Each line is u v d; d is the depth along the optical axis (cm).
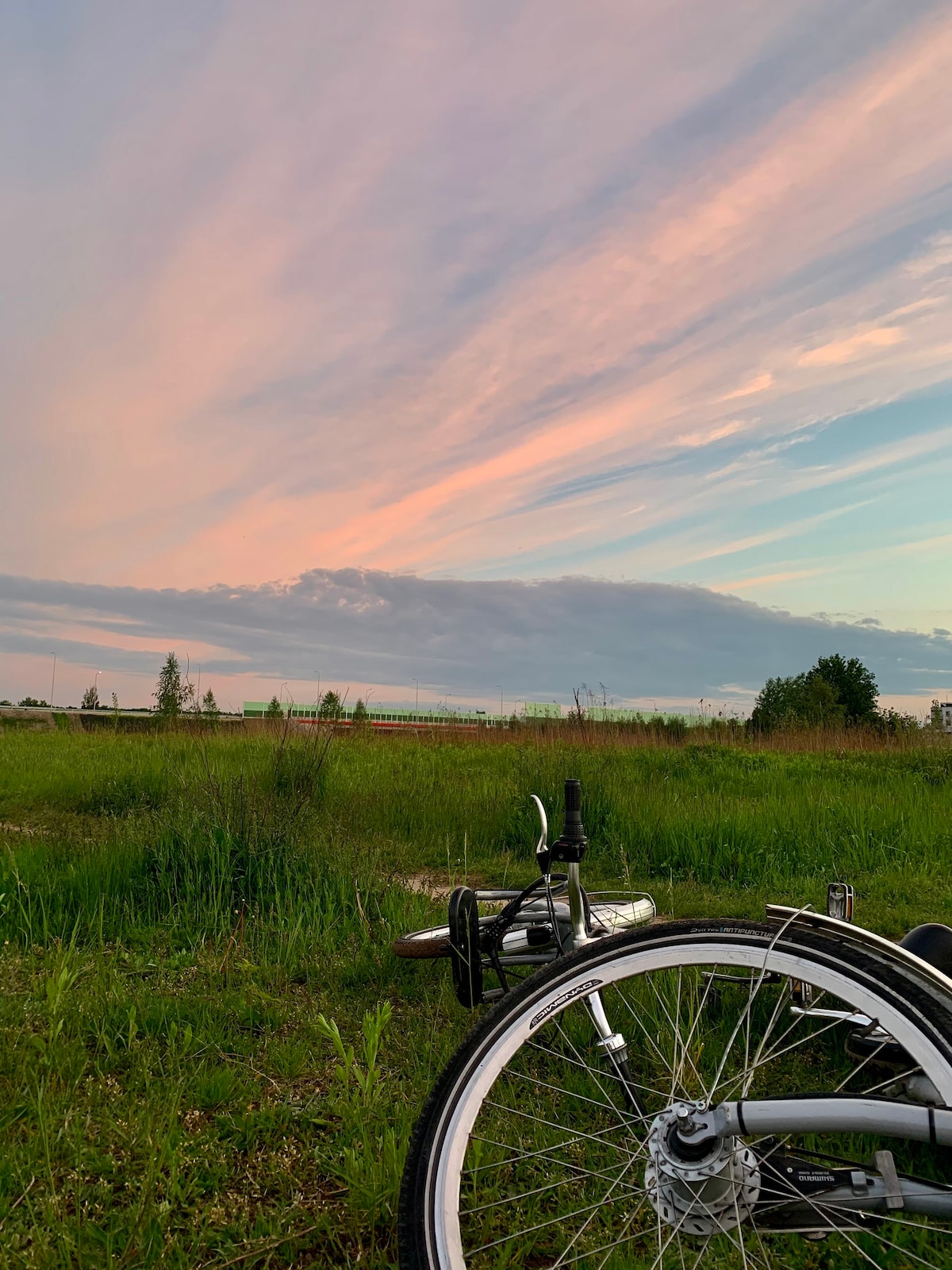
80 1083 291
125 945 454
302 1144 254
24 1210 219
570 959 187
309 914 486
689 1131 161
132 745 1464
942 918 520
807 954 173
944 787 1002
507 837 768
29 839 651
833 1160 195
